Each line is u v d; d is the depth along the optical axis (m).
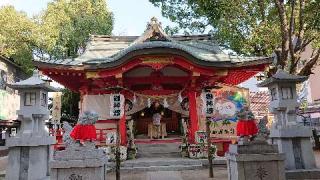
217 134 18.02
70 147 9.06
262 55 19.33
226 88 18.73
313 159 11.45
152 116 22.61
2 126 27.59
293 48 16.81
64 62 17.50
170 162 15.26
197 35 22.19
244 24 17.22
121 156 15.80
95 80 17.95
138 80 18.97
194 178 12.32
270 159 9.14
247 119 9.66
